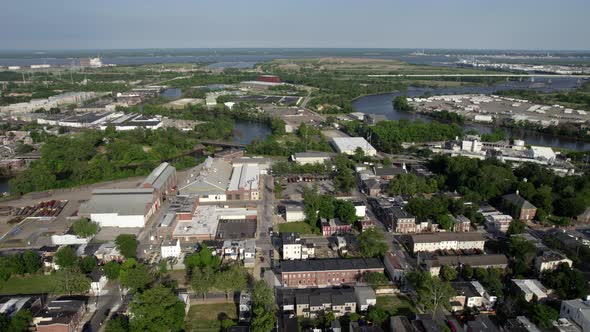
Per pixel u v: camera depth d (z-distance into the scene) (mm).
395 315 153000
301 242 194500
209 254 185625
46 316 145125
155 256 196875
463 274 176375
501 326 147000
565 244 197750
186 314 153500
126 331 138750
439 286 153750
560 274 166750
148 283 168000
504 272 179750
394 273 174000
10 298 160875
